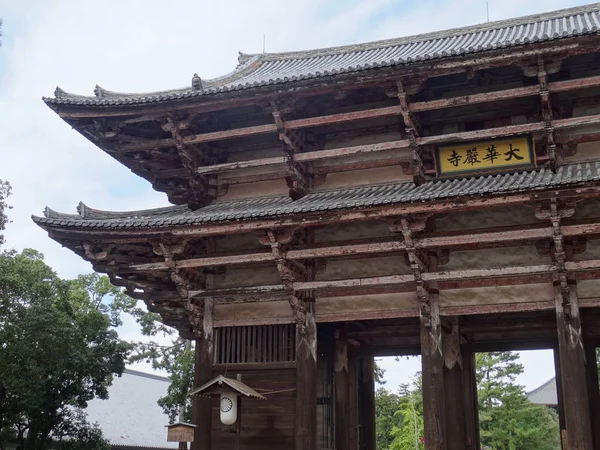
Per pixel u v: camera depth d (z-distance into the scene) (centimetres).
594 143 1820
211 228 1809
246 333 1948
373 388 2541
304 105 1948
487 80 1930
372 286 1855
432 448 1678
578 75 1869
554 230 1605
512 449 5278
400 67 1747
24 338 3253
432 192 1645
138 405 5506
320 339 2028
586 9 2553
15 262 3484
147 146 2044
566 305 1659
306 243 1908
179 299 2056
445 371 2045
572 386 1614
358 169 2016
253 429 1844
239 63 2877
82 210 1969
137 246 1975
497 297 1766
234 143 2155
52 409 3719
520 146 1833
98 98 1991
